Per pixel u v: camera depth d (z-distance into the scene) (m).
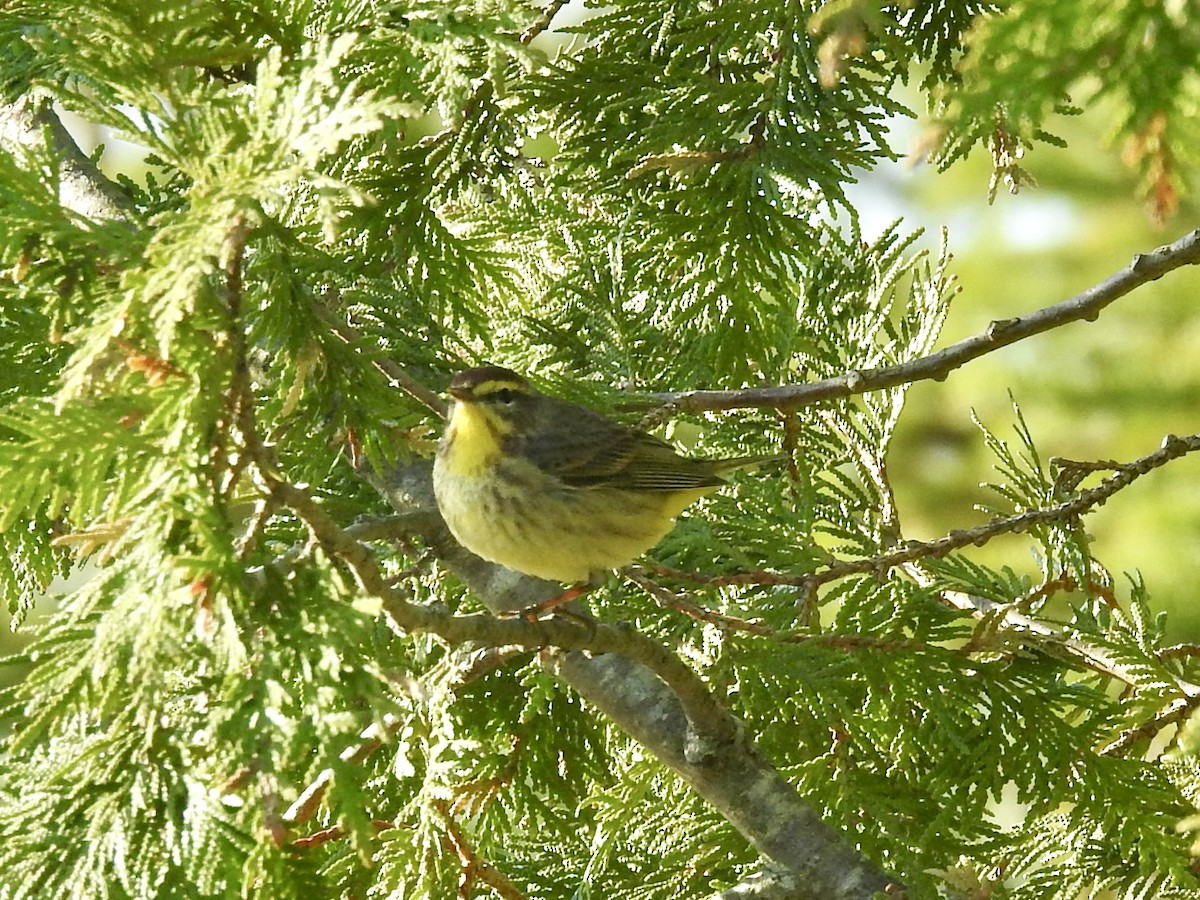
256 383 8.82
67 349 9.33
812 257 13.34
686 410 11.54
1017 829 10.83
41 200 6.77
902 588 11.00
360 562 6.89
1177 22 4.94
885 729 10.36
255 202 6.19
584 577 10.95
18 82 11.07
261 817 6.05
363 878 9.26
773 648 9.94
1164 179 5.27
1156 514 21.89
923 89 12.15
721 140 11.34
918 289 13.86
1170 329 23.36
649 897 11.05
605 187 12.71
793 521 11.68
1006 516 12.04
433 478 10.71
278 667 6.26
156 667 6.21
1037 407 23.59
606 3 12.23
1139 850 10.18
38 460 6.48
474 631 7.75
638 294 13.89
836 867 9.05
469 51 10.98
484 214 13.12
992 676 10.24
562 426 10.96
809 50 11.28
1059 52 5.09
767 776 9.36
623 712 9.59
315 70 6.41
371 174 11.51
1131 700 10.19
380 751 10.40
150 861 6.25
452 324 11.95
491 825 10.93
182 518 6.36
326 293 11.18
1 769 6.92
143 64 7.27
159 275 6.09
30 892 6.21
